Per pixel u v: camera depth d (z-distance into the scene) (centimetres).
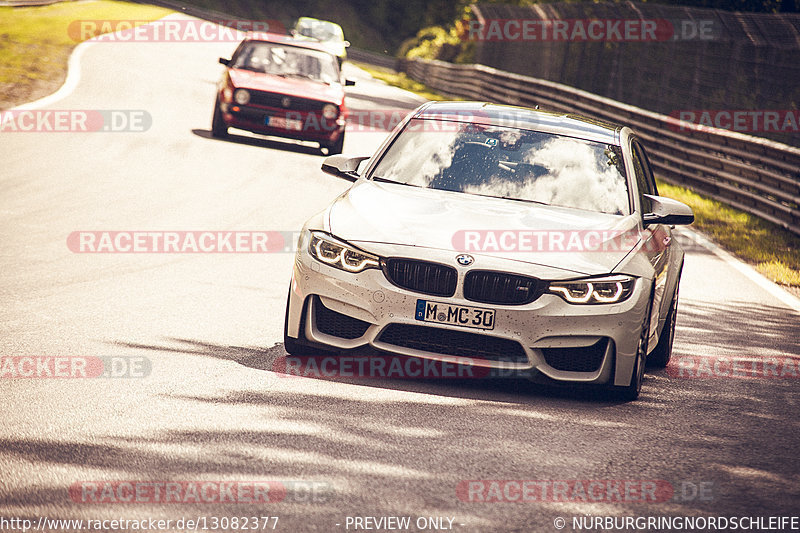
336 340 1988
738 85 6512
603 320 1894
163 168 4903
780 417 1912
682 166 6366
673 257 2370
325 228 2031
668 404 1973
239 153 5616
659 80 7675
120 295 2598
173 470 1380
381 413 1728
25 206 3762
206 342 2180
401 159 2325
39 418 1584
